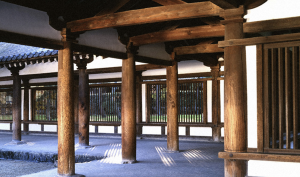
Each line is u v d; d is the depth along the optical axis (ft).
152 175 19.21
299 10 13.53
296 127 13.38
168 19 16.14
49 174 19.85
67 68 18.43
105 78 42.73
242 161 13.89
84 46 19.66
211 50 25.68
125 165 22.25
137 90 41.27
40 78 47.19
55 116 46.70
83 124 31.63
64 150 18.26
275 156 13.15
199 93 38.04
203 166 21.84
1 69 45.60
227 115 14.12
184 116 38.93
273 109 13.82
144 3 21.93
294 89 13.41
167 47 27.20
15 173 24.79
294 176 13.20
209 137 37.19
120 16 17.51
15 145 34.58
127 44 22.79
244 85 14.07
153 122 40.63
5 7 16.03
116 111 42.39
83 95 31.96
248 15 14.25
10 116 50.60
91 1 19.88
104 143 35.29
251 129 14.12
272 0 13.88
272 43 13.69
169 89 27.86
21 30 16.78
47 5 17.81
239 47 14.08
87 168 21.38
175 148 28.17
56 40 18.31
